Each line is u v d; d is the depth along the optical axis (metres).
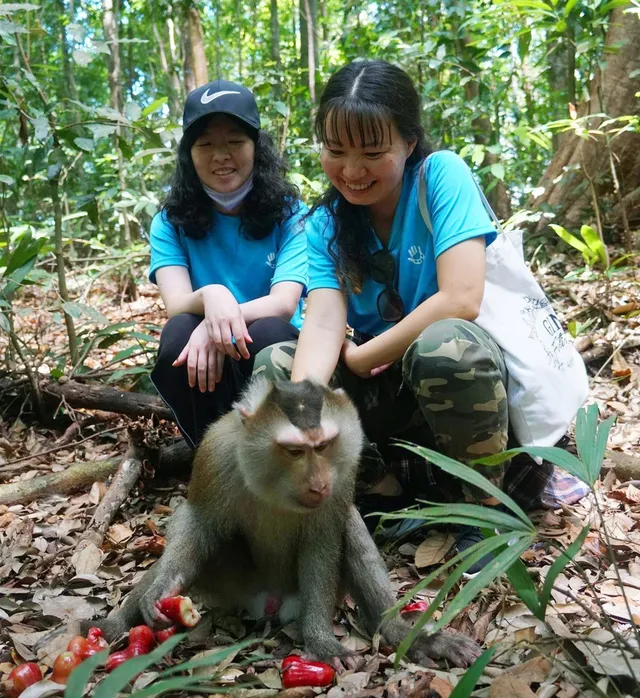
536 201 3.14
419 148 1.24
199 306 1.40
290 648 1.01
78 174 2.14
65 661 0.89
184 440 1.63
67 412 1.88
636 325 2.18
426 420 1.18
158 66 5.83
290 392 1.02
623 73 2.87
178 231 1.54
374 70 1.14
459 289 1.16
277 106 2.80
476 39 3.11
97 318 1.97
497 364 1.14
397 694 0.84
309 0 4.21
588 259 2.39
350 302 1.35
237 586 1.14
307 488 0.97
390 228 1.29
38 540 1.38
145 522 1.44
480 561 1.15
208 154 1.42
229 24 5.87
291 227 1.51
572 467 0.83
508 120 3.82
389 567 1.23
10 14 1.96
